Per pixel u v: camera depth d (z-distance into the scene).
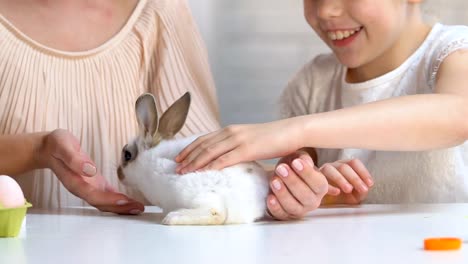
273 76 2.32
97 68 1.71
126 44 1.75
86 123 1.68
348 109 1.32
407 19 1.67
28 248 1.00
